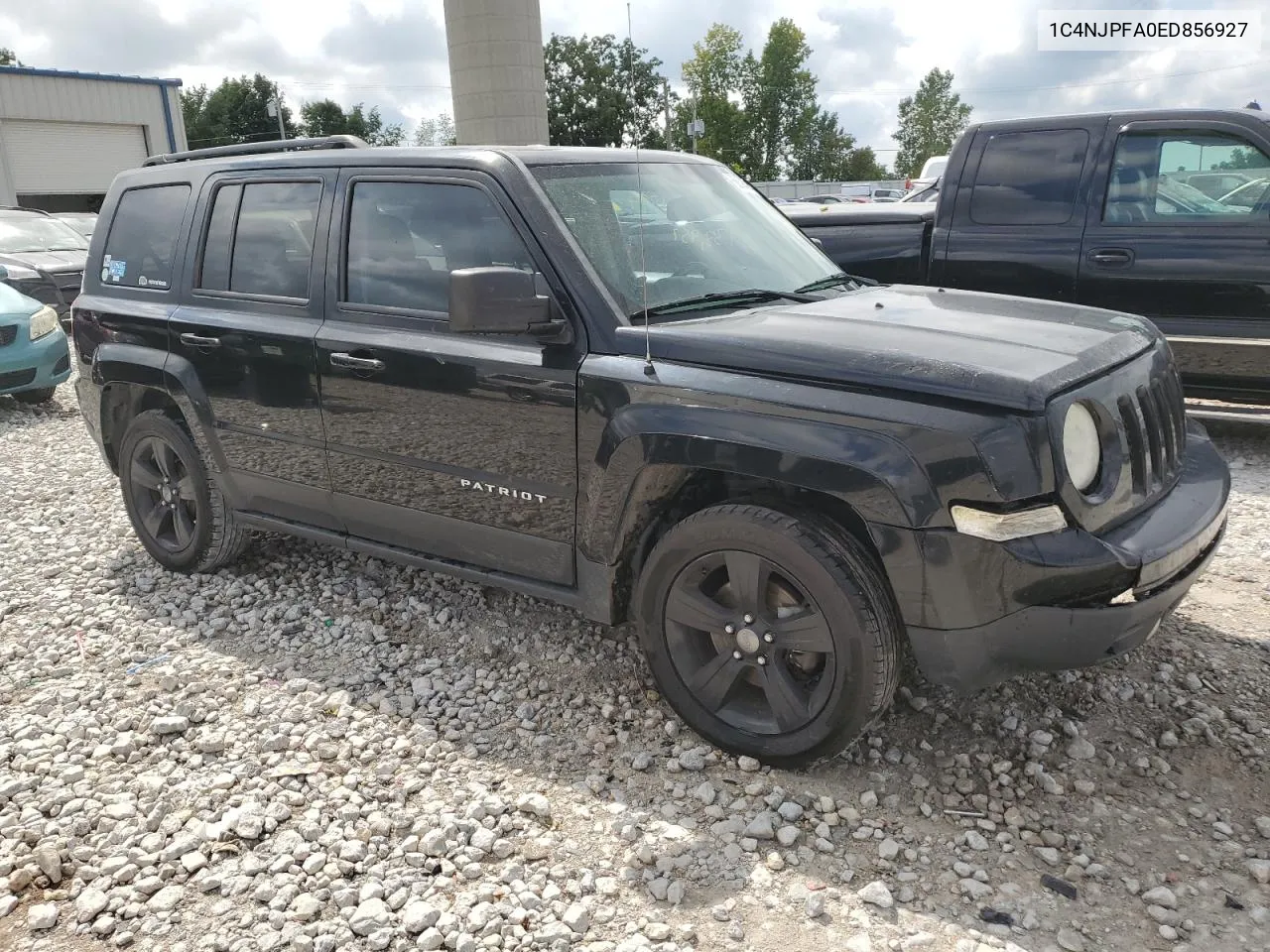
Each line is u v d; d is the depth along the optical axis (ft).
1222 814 9.43
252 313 13.78
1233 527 16.67
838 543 9.38
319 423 13.16
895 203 27.25
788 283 12.50
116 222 16.21
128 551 17.39
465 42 52.11
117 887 8.99
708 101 187.62
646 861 9.00
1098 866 8.75
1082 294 21.01
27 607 15.11
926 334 9.96
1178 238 19.93
